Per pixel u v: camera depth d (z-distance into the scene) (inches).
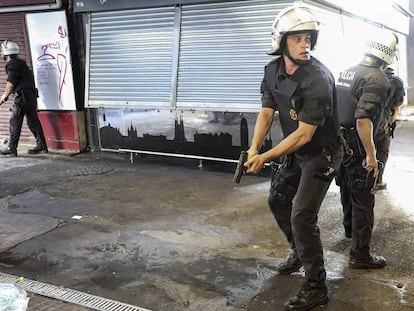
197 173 235.0
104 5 254.1
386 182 206.4
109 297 116.0
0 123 326.0
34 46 286.4
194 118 241.4
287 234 122.9
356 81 119.7
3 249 146.9
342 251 138.4
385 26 365.4
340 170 126.9
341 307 107.9
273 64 109.4
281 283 120.5
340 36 262.1
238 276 125.1
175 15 236.8
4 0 287.6
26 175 237.6
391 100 164.1
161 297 115.4
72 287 121.5
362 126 116.4
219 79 230.2
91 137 290.8
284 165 117.3
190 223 165.5
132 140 264.7
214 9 225.3
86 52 270.4
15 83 273.9
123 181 222.8
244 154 106.0
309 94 98.8
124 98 262.2
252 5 215.0
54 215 177.5
